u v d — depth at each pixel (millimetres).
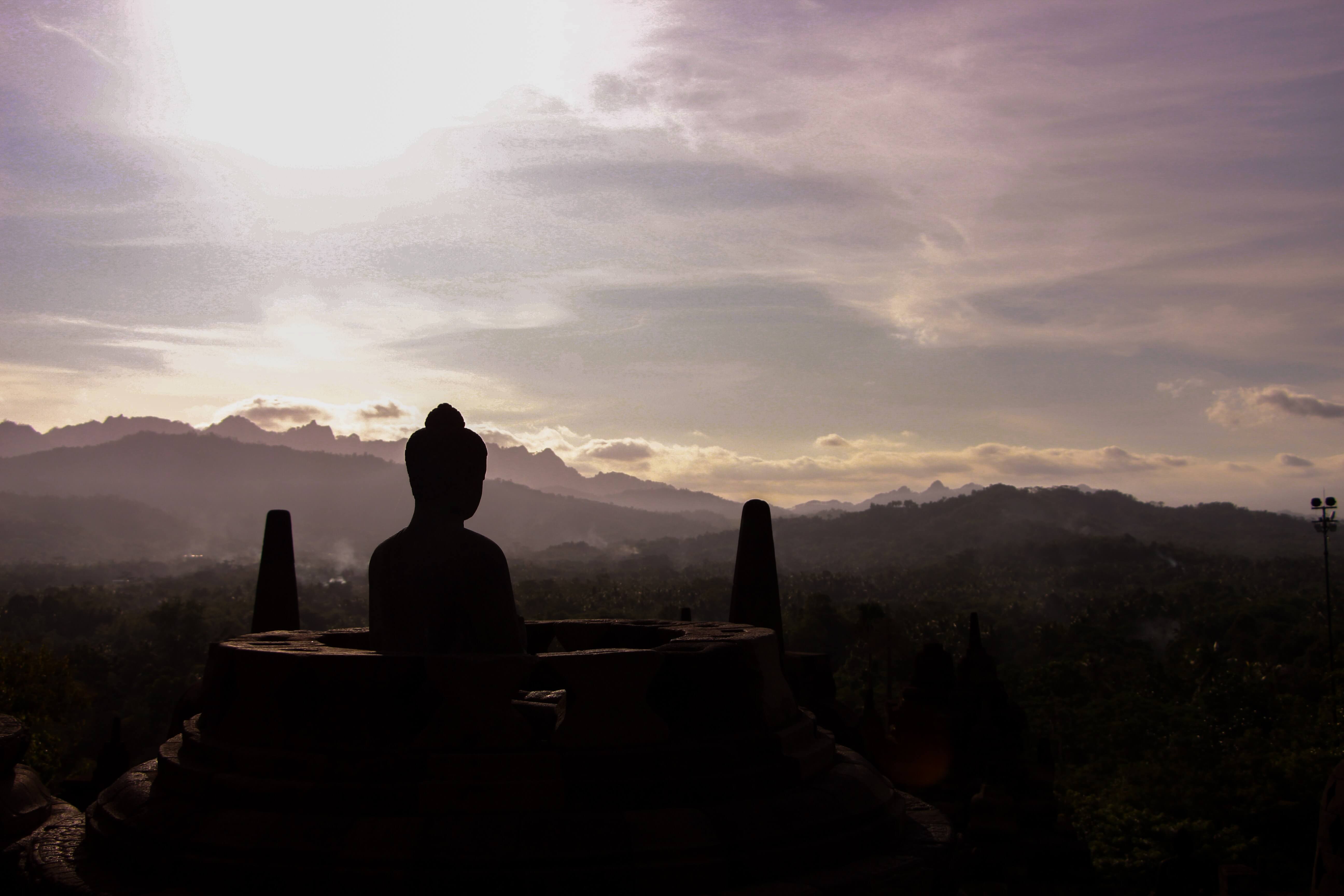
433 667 4375
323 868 4008
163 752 5105
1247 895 11953
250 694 4688
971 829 11734
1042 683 60469
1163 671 63094
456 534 5395
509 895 3918
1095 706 51125
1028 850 11547
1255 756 33531
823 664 8078
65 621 123438
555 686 5602
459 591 5262
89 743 56750
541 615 116250
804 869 4379
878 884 4379
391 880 3918
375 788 4188
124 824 4582
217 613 111250
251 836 4164
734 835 4258
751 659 4918
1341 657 55875
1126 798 32562
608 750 4352
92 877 4434
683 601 133125
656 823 4180
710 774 4496
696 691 4707
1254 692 48219
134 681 78625
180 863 4215
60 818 5727
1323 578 168875
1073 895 11414
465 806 4152
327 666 4465
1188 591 140750
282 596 8078
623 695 4480
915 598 169625
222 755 4578
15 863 5113
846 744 7766
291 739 4488
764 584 7406
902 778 12641
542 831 4059
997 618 114750
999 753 12695
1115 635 84812
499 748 4320
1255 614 98188
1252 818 30922
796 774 4762
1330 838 4445
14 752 5691
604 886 3990
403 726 4371
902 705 13250
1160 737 44844
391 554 5457
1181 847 8898
